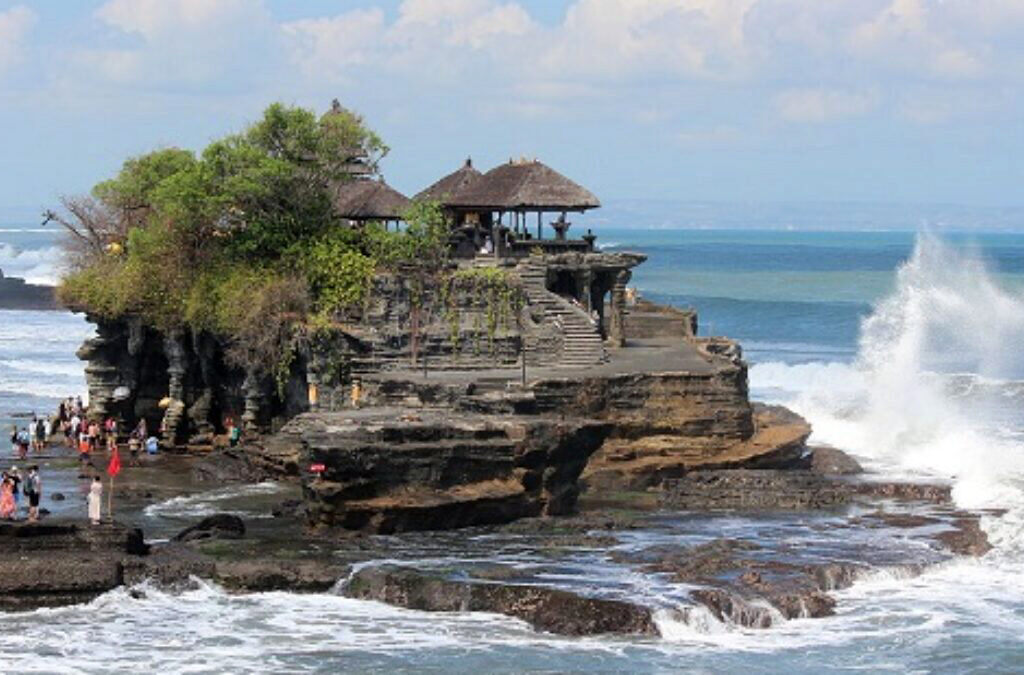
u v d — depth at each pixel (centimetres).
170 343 8531
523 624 5100
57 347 14288
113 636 4906
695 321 10162
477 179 9631
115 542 5488
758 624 5119
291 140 8875
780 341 15500
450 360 8131
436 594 5256
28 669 4591
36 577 5175
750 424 7688
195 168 8719
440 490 6191
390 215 9194
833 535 6172
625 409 7512
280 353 8162
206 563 5462
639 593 5200
